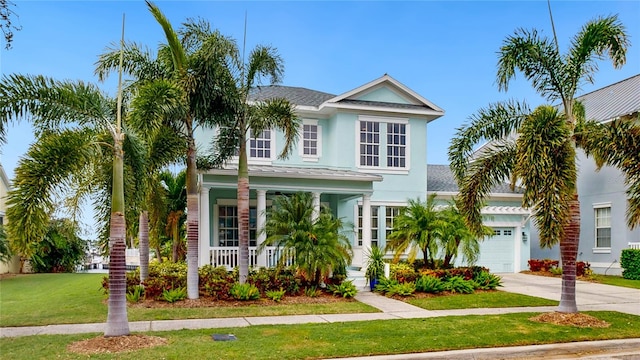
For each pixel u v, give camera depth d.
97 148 9.02
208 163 15.10
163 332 9.34
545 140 9.95
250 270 14.93
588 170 21.58
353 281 16.02
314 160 20.52
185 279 13.79
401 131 21.05
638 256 18.42
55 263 27.42
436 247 15.93
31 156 8.17
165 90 9.81
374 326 10.05
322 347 8.27
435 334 9.33
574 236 11.02
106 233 10.37
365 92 20.67
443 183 22.73
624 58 11.31
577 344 8.77
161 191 14.68
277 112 13.87
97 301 13.09
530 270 21.62
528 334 9.41
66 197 9.36
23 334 9.18
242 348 8.11
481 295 14.60
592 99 23.53
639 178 10.82
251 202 19.88
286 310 11.92
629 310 12.20
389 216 20.62
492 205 22.23
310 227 13.99
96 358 7.42
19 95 8.60
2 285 19.16
